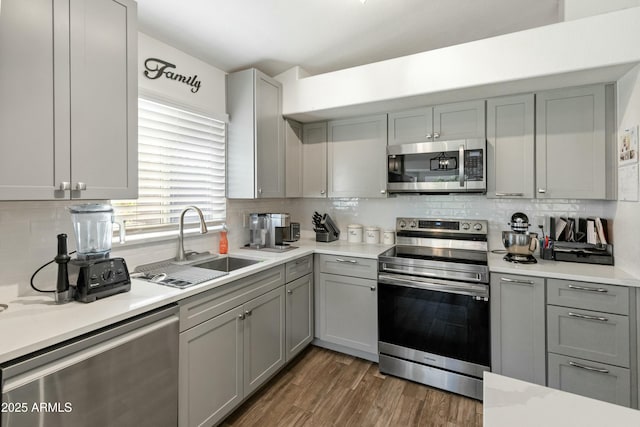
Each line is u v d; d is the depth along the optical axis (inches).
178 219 88.4
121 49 59.5
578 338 70.9
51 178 49.9
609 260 78.5
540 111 83.6
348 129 111.6
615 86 76.2
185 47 87.3
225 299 70.4
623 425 25.6
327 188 116.1
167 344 56.2
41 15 48.5
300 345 98.7
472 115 91.4
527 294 75.5
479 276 79.6
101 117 56.4
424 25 80.8
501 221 99.4
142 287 62.4
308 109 103.2
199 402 63.7
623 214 73.4
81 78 53.5
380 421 73.4
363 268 96.9
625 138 71.4
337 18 77.3
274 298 86.7
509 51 75.4
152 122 80.5
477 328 79.9
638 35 64.4
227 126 102.7
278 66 103.5
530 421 26.3
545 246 85.9
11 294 55.6
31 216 58.1
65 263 53.4
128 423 50.1
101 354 46.2
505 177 87.8
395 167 100.0
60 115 50.9
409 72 87.0
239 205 108.3
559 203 91.3
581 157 79.4
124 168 60.1
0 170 44.5
